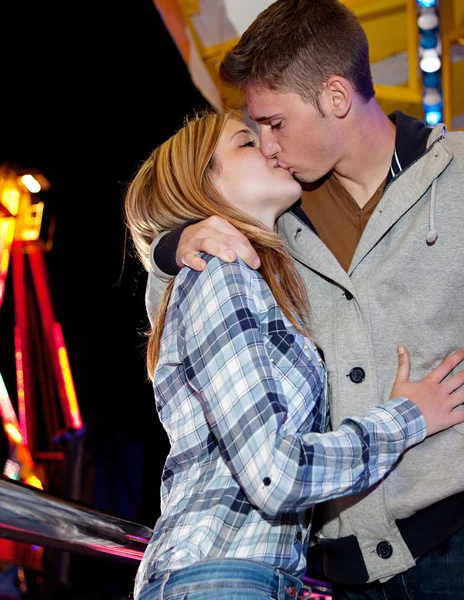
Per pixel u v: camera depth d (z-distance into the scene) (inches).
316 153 62.4
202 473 47.9
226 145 60.8
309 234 63.2
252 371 44.3
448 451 54.2
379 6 152.6
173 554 44.5
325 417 53.6
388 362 57.8
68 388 275.9
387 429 48.0
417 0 150.7
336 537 58.4
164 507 50.1
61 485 217.3
